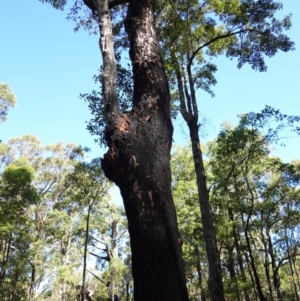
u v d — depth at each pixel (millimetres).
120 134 3154
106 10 4105
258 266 23359
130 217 2914
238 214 19000
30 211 22000
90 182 17016
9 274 18484
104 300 26422
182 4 12141
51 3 8562
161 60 3715
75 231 25156
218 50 13711
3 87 20250
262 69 12859
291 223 19578
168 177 3092
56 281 20953
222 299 9008
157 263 2699
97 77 10469
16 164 19312
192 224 19750
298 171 18312
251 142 13297
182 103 12211
